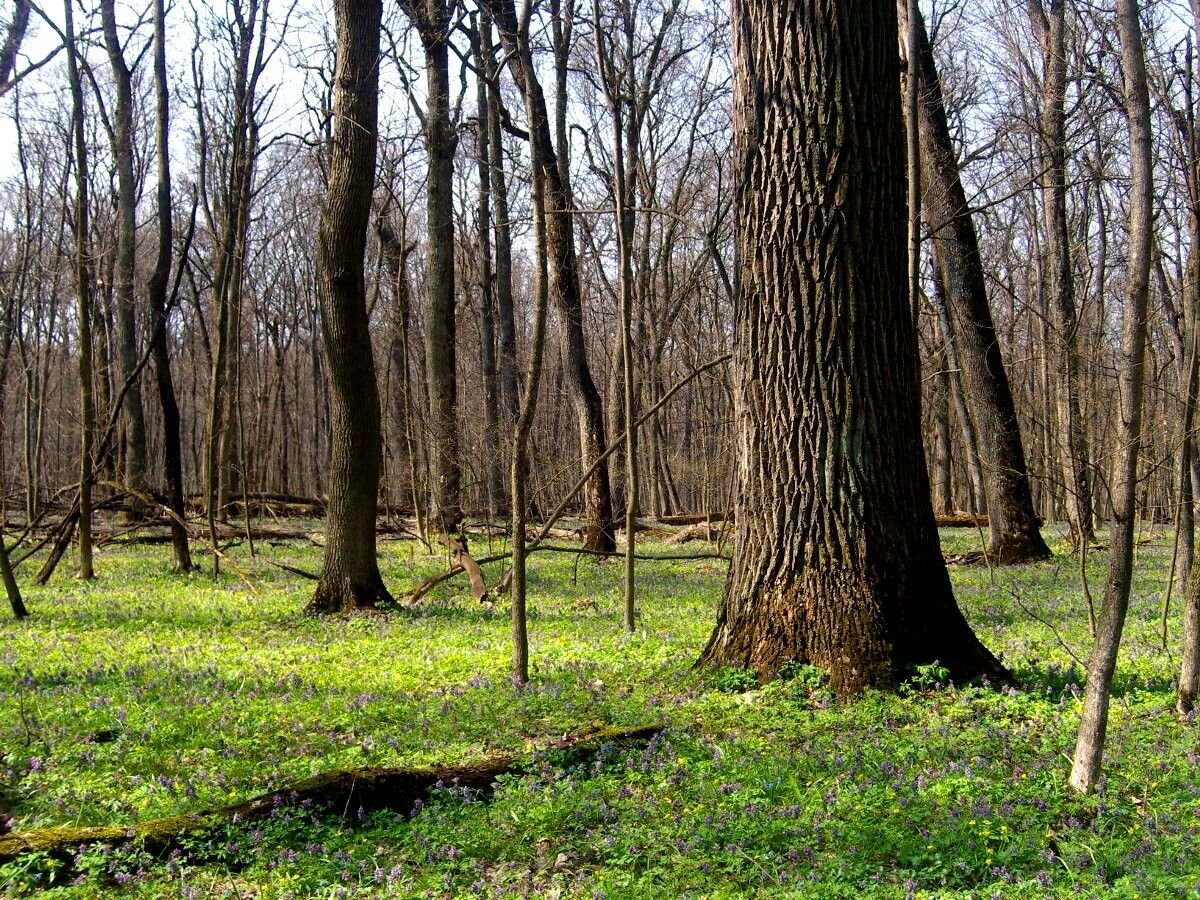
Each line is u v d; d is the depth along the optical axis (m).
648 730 6.66
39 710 7.54
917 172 9.95
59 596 14.41
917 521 7.79
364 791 5.55
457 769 5.95
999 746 6.14
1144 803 5.22
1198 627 6.83
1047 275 24.41
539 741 6.79
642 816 5.26
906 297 7.86
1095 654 5.38
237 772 6.15
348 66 12.76
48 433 46.28
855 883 4.38
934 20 18.19
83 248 15.08
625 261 11.25
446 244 23.17
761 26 7.80
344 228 12.88
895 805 5.18
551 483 23.41
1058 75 16.53
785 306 7.77
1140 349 5.23
